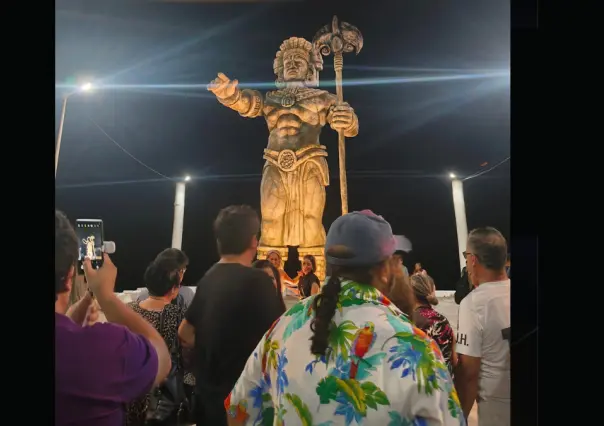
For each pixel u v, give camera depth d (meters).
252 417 1.33
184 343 1.74
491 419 1.66
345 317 1.18
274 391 1.25
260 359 1.31
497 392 1.65
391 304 1.23
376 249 1.23
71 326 1.69
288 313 1.29
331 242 1.25
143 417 1.73
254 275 1.77
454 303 1.67
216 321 1.75
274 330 1.29
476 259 1.67
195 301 1.75
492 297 1.66
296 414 1.17
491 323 1.65
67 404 1.68
